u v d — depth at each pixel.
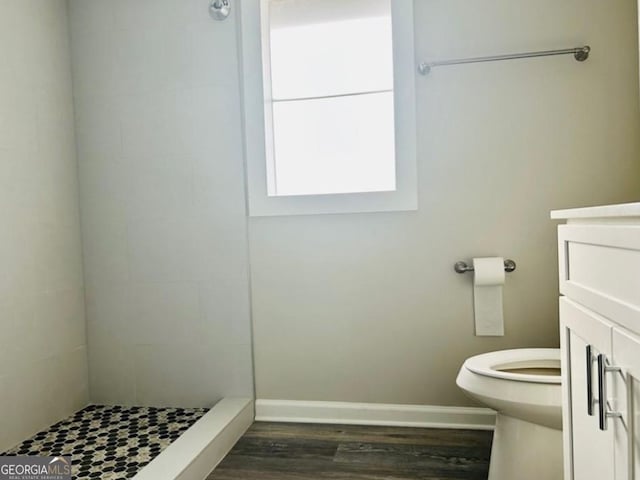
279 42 2.25
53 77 2.18
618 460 0.81
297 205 2.13
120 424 2.08
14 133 1.94
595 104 1.87
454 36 1.97
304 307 2.15
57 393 2.12
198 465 1.62
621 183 1.86
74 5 2.29
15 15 1.96
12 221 1.91
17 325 1.92
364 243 2.09
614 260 0.82
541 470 1.36
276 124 2.28
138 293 2.29
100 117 2.29
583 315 0.97
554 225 1.92
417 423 2.06
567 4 1.88
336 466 1.71
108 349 2.32
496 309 1.96
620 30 1.84
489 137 1.96
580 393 1.02
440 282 2.03
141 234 2.27
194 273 2.23
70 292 2.23
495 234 1.97
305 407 2.15
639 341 0.72
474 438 1.91
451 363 2.03
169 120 2.23
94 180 2.30
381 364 2.09
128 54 2.26
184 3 2.20
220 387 2.23
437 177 2.01
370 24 2.16
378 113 2.17
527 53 1.90
